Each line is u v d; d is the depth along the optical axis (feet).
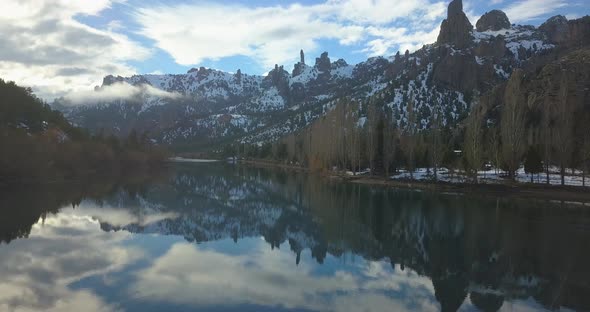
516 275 73.20
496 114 389.60
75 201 173.06
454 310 56.59
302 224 127.65
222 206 169.27
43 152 254.47
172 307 55.77
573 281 70.13
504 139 209.77
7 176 224.12
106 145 396.98
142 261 80.43
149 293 61.31
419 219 133.90
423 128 526.57
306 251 91.76
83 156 326.24
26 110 376.48
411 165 250.78
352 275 73.00
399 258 85.87
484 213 144.36
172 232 112.06
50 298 58.49
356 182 268.62
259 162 610.24
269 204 175.63
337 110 319.06
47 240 98.12
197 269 75.25
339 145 311.47
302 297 61.05
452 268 78.07
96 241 98.27
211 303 57.57
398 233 112.37
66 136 379.76
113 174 337.93
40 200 172.96
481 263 81.56
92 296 59.57
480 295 62.95
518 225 121.29
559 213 143.95
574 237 104.27
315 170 357.41
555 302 60.39
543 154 222.48
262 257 85.66
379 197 193.47
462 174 236.02
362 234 111.65
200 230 116.06
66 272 71.56
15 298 58.13
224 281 68.08
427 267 78.79
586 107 268.62
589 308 57.98
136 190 223.10
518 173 230.07
